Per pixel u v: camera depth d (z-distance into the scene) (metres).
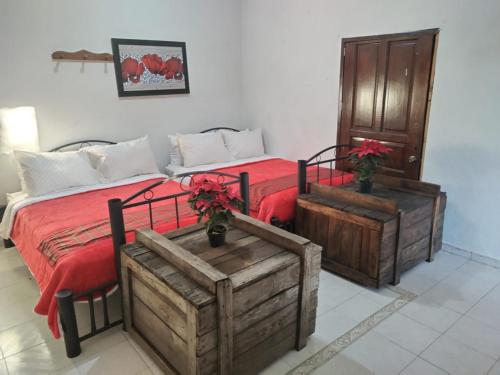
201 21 4.42
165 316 1.77
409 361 1.99
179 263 1.74
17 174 3.48
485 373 1.91
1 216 3.39
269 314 1.82
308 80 4.14
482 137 2.92
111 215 2.01
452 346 2.11
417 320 2.34
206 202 1.90
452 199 3.18
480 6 2.76
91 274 2.06
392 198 2.95
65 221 2.55
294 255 1.90
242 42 4.84
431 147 3.23
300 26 4.08
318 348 2.09
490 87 2.81
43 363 2.00
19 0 3.24
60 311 1.95
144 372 1.93
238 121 5.07
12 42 3.27
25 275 2.94
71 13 3.52
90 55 3.69
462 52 2.91
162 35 4.15
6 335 2.23
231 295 1.58
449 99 3.04
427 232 2.98
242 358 1.76
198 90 4.57
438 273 2.91
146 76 4.11
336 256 2.84
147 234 2.02
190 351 1.60
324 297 2.59
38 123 3.52
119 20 3.82
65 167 3.27
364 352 2.06
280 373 1.91
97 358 2.03
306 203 2.94
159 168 4.41
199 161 4.19
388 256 2.62
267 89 4.64
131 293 2.04
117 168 3.55
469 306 2.48
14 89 3.34
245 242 2.04
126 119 4.07
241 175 2.59
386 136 3.53
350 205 2.78
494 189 2.92
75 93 3.69
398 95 3.37
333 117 3.97
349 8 3.58
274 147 4.75
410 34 3.18
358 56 3.60
